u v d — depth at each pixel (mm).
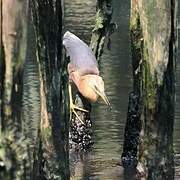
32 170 5938
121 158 10406
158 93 8008
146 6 7801
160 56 7887
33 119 10719
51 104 7812
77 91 11562
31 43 16250
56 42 7824
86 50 11805
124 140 10500
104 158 10477
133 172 9773
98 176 9586
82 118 11359
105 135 11352
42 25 7734
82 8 28234
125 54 17844
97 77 11578
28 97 12672
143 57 8047
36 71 14734
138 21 10242
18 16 5715
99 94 11508
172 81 8047
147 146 8203
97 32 11867
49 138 7824
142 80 8141
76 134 11219
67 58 8266
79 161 10359
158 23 7797
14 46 5746
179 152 10242
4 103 5797
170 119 8133
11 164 5801
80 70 11609
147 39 7898
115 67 16078
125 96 13422
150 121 8117
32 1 7719
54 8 7762
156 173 8195
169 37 7855
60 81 7895
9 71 5770
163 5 7750
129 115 10516
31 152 5957
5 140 5801
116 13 26562
